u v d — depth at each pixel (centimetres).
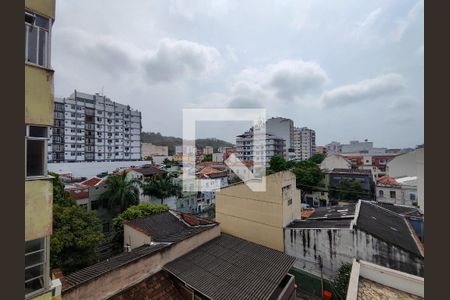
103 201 2106
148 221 1334
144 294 714
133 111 5528
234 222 1515
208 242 1009
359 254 1068
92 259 1170
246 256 880
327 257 1145
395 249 1005
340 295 1035
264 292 673
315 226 1259
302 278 1209
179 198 2498
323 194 3011
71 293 575
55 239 1055
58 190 1531
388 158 3912
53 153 4147
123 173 2425
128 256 873
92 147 4722
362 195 2766
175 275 766
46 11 464
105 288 650
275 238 1322
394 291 612
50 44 471
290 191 1393
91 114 4722
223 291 678
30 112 430
